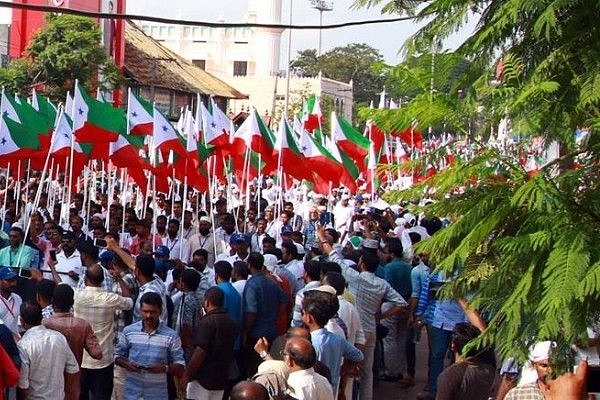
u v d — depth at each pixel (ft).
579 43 13.35
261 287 37.42
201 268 41.24
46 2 171.83
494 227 13.34
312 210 74.95
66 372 29.17
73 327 30.66
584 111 13.30
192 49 332.60
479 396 23.59
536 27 12.76
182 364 31.94
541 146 13.76
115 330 35.04
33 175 84.28
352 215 70.18
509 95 13.34
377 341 44.65
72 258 44.68
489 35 13.46
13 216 61.31
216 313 32.14
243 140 63.16
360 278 38.04
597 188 13.20
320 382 22.72
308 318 27.96
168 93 190.80
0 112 57.36
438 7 13.87
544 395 17.38
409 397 44.16
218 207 67.46
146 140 73.67
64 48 136.26
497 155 13.32
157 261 41.29
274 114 209.15
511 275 13.26
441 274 14.89
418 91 13.74
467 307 14.30
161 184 68.69
